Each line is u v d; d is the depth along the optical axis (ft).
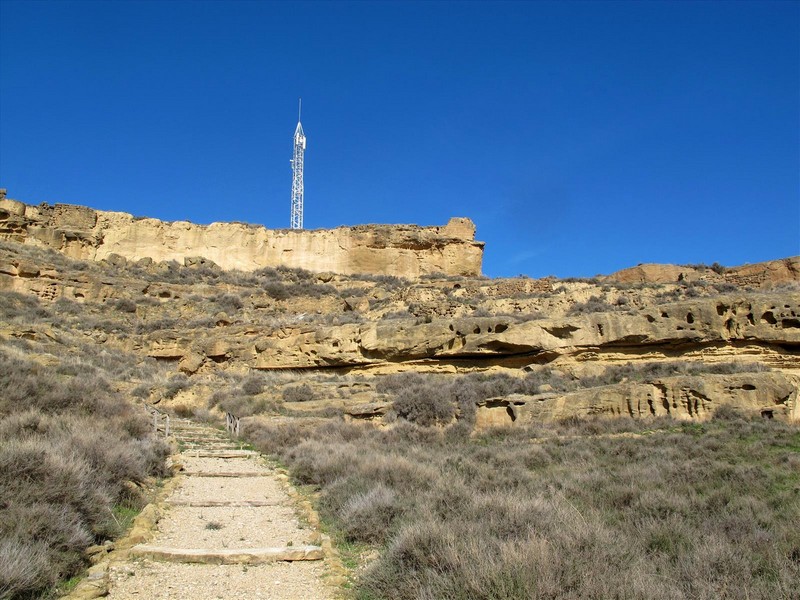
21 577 22.95
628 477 51.01
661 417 79.25
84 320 164.86
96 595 24.70
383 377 115.44
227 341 144.05
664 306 103.14
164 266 216.13
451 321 118.11
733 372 88.38
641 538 33.42
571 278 177.88
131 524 36.01
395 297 177.78
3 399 61.98
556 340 106.73
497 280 193.26
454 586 23.48
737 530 34.81
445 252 232.12
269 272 221.25
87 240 214.69
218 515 40.24
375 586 26.43
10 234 202.49
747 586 25.77
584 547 26.91
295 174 284.00
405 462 51.01
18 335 124.98
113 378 113.70
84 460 39.06
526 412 84.02
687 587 26.16
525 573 23.09
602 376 98.48
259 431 79.97
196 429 88.63
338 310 190.60
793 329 93.97
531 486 47.47
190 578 27.86
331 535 35.99
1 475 31.71
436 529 28.94
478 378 104.68
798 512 38.14
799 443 65.00
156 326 169.27
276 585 27.30
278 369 136.46
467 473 52.85
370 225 235.20
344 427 84.23
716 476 51.21
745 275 160.45
